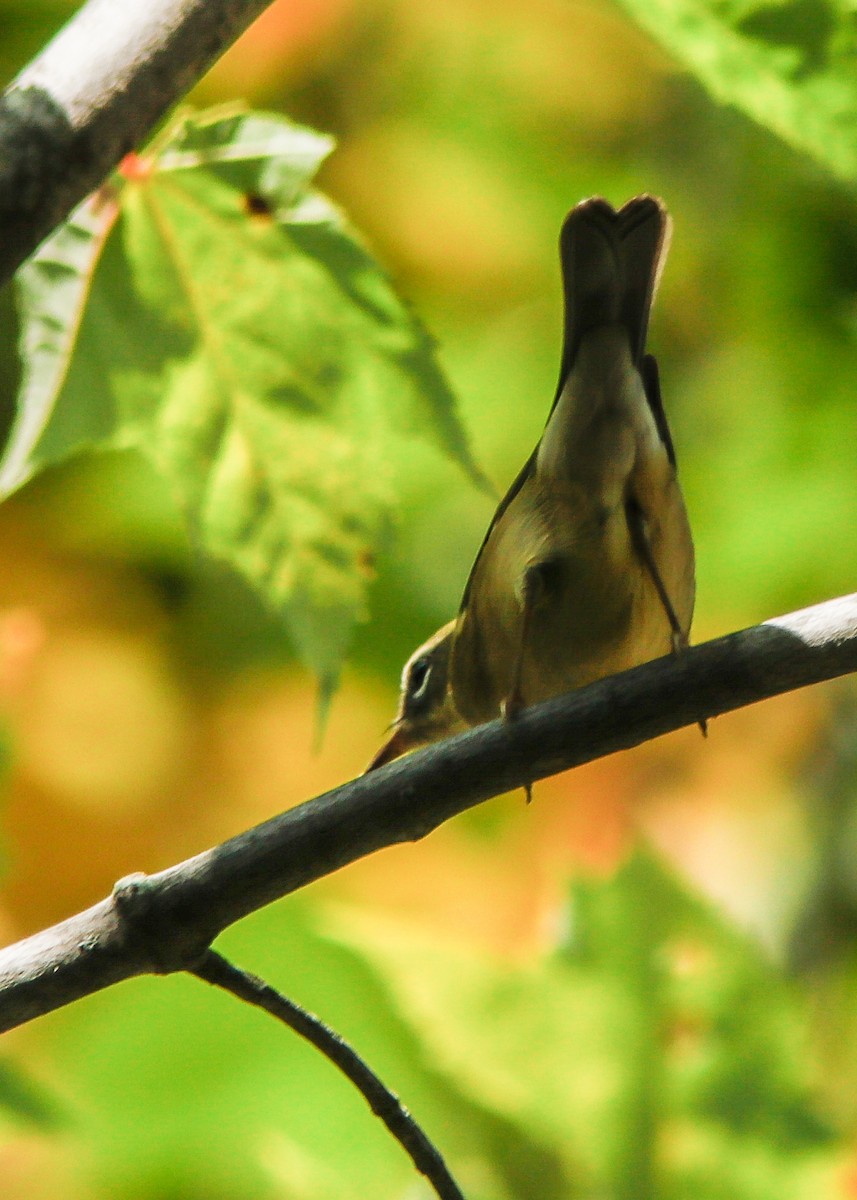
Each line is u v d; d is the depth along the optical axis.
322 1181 8.55
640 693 5.27
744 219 12.03
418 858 10.81
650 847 8.48
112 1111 8.83
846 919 11.60
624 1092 7.96
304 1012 5.14
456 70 12.00
